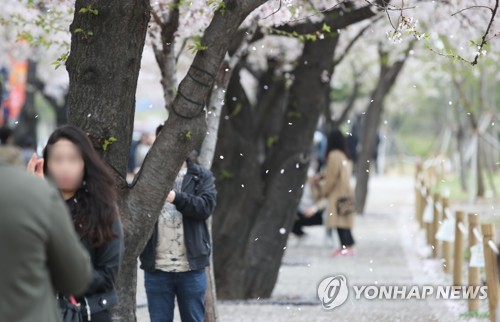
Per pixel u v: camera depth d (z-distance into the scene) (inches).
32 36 645.9
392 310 663.8
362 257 993.5
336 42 738.2
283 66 891.4
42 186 238.5
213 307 531.8
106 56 385.7
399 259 969.5
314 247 1113.4
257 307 692.1
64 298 308.7
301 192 757.3
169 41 545.0
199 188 435.5
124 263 394.3
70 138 306.0
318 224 1090.1
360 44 1168.2
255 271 747.4
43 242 234.5
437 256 962.7
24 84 1381.6
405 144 3956.7
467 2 647.1
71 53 391.2
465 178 1868.8
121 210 390.6
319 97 748.0
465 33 739.4
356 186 1477.6
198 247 433.1
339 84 1595.7
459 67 1189.7
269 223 749.3
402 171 2842.0
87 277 250.1
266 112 807.7
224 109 744.3
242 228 746.8
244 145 749.9
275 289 804.0
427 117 3710.6
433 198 1019.9
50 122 3024.1
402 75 1754.4
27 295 231.6
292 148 752.3
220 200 748.6
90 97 386.6
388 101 2295.8
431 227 1032.8
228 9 395.2
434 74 1475.1
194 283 436.1
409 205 1697.8
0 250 230.5
